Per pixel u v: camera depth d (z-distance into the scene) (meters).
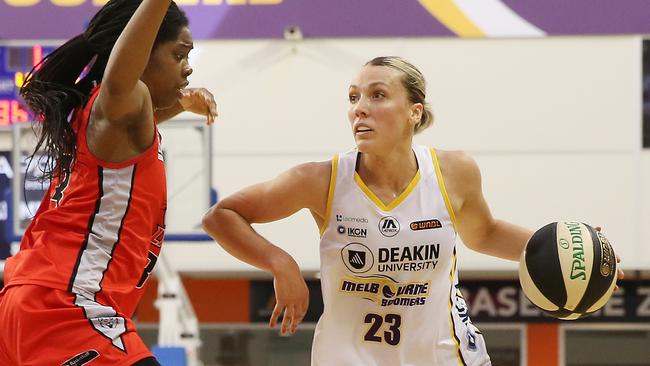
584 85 21.19
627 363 23.59
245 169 21.52
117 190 7.36
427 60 21.25
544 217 21.25
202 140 19.38
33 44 20.58
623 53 21.11
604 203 21.19
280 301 8.21
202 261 21.83
